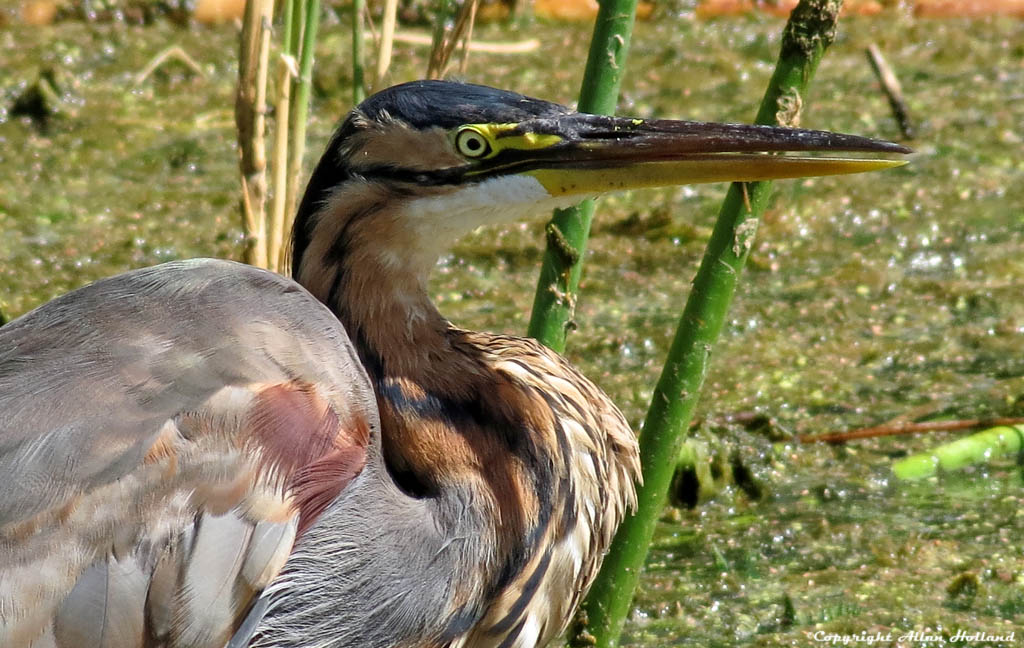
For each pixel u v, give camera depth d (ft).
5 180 49.65
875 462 35.14
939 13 65.26
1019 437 35.37
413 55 58.18
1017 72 59.21
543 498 24.41
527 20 63.72
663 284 44.16
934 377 38.70
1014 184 49.62
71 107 55.06
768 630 29.40
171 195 48.98
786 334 41.14
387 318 24.58
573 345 40.52
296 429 22.09
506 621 24.52
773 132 23.76
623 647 28.96
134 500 20.86
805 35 23.97
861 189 49.47
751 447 34.88
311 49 29.12
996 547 31.81
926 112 55.36
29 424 21.16
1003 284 43.50
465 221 24.38
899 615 29.63
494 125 23.73
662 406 26.00
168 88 57.21
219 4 63.36
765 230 47.16
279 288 23.47
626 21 25.22
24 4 62.95
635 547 26.89
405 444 24.34
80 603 20.42
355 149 23.94
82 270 43.75
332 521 22.66
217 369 21.99
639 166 23.97
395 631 23.36
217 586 21.18
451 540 23.62
